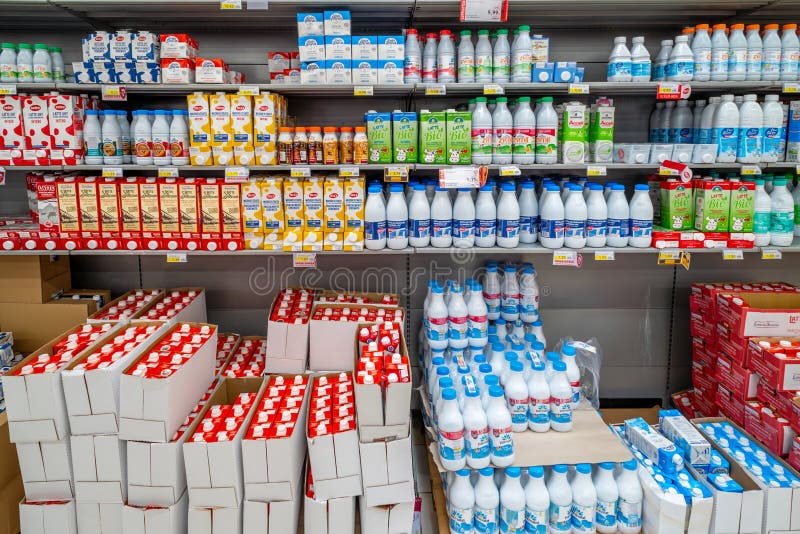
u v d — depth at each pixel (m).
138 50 2.37
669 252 2.52
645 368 3.23
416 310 3.12
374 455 1.93
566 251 2.51
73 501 1.99
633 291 3.16
